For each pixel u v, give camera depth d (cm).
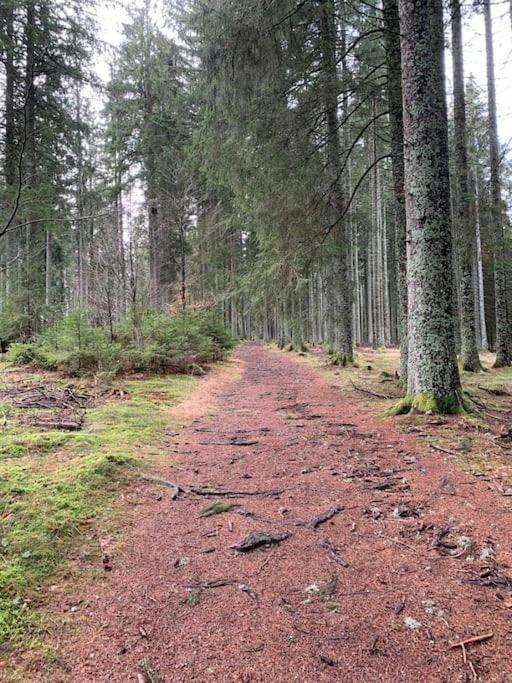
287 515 306
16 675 166
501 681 161
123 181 1981
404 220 787
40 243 1560
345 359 1304
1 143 1154
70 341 897
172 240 1694
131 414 596
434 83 550
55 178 1559
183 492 349
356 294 2469
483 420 533
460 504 310
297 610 204
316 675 166
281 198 795
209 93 745
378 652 176
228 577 232
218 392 863
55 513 286
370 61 928
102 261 1023
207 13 696
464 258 1118
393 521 292
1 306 1355
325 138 862
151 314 1139
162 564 246
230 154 795
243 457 440
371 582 225
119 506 317
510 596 209
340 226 926
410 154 561
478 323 2311
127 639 187
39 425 504
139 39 1752
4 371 923
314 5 733
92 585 225
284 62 719
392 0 726
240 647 181
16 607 201
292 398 795
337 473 385
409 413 559
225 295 1370
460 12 661
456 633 186
